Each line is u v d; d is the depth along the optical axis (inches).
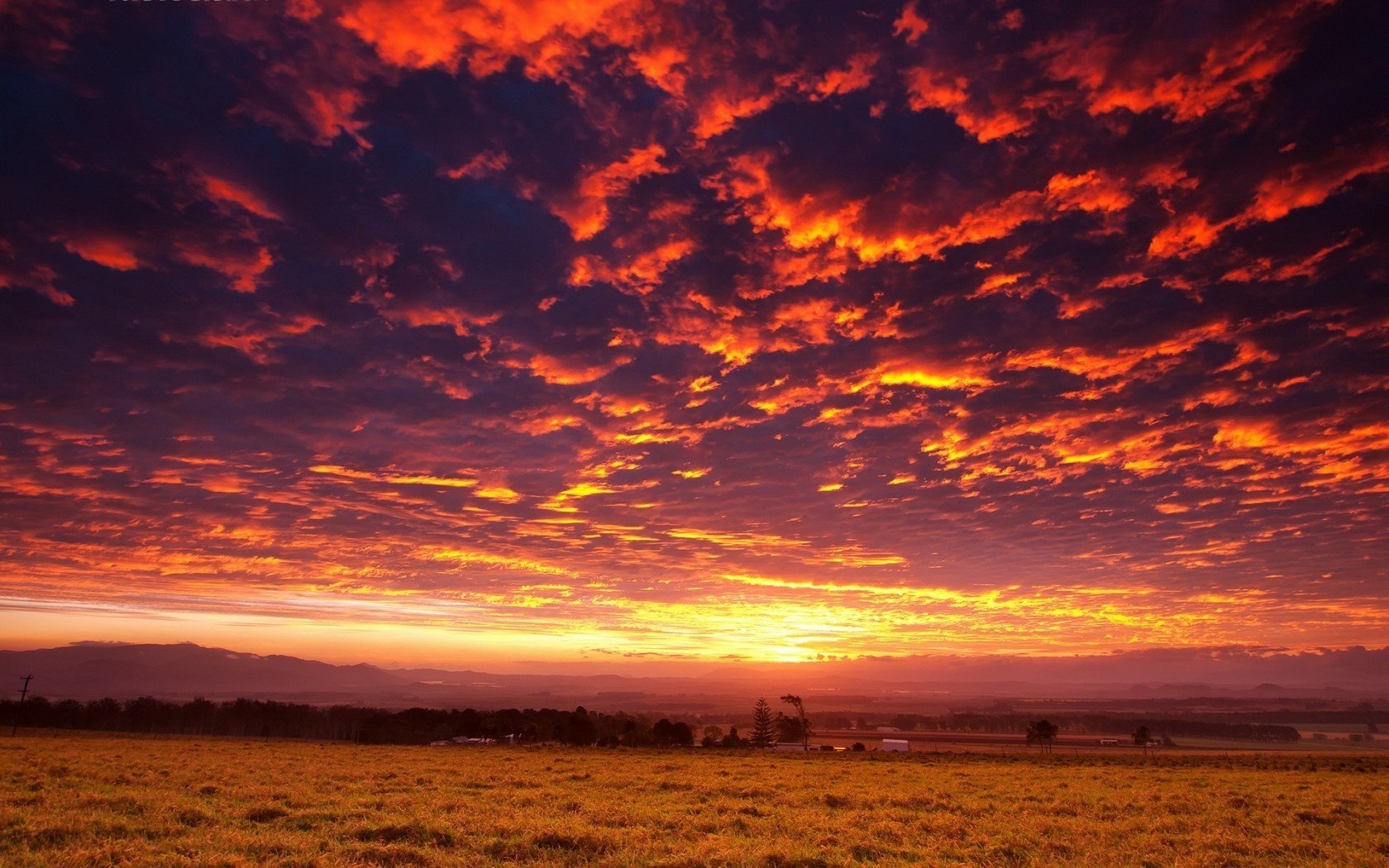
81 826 644.1
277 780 1090.1
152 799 810.8
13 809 702.5
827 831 755.4
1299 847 701.3
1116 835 756.6
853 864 598.5
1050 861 627.2
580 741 4089.6
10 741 1834.4
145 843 596.7
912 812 912.3
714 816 842.8
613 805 907.4
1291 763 2336.4
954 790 1167.6
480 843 647.8
